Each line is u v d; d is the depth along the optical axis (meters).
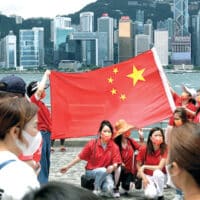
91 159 10.14
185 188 3.32
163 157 10.05
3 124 4.07
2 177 3.72
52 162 14.76
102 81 11.38
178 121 9.65
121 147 10.40
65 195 2.29
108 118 11.31
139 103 11.46
